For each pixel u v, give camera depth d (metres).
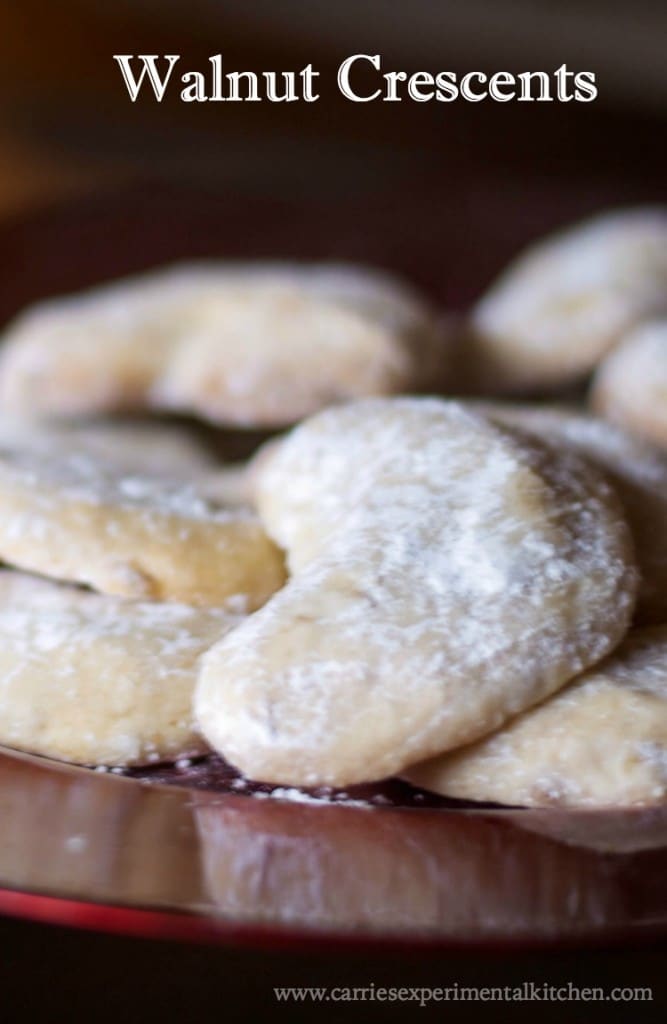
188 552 0.32
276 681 0.28
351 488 0.32
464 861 0.27
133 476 0.35
